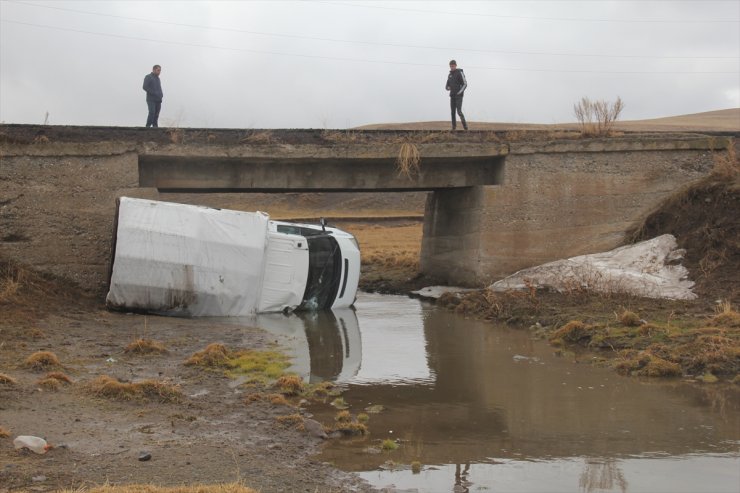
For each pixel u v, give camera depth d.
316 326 17.72
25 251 19.05
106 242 19.66
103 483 6.74
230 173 22.09
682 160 23.97
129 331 15.15
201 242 17.25
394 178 23.55
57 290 18.19
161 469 7.29
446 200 26.09
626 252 21.44
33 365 11.22
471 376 12.51
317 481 7.36
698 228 20.78
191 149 20.64
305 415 9.88
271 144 21.47
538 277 21.25
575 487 7.43
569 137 24.02
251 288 18.02
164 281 17.05
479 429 9.42
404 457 8.28
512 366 13.32
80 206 19.52
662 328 14.80
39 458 7.36
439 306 22.09
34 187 19.19
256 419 9.45
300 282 19.20
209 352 12.66
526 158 23.23
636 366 12.76
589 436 9.13
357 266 21.47
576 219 23.50
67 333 14.41
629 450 8.59
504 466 8.04
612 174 23.67
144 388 10.23
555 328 16.75
